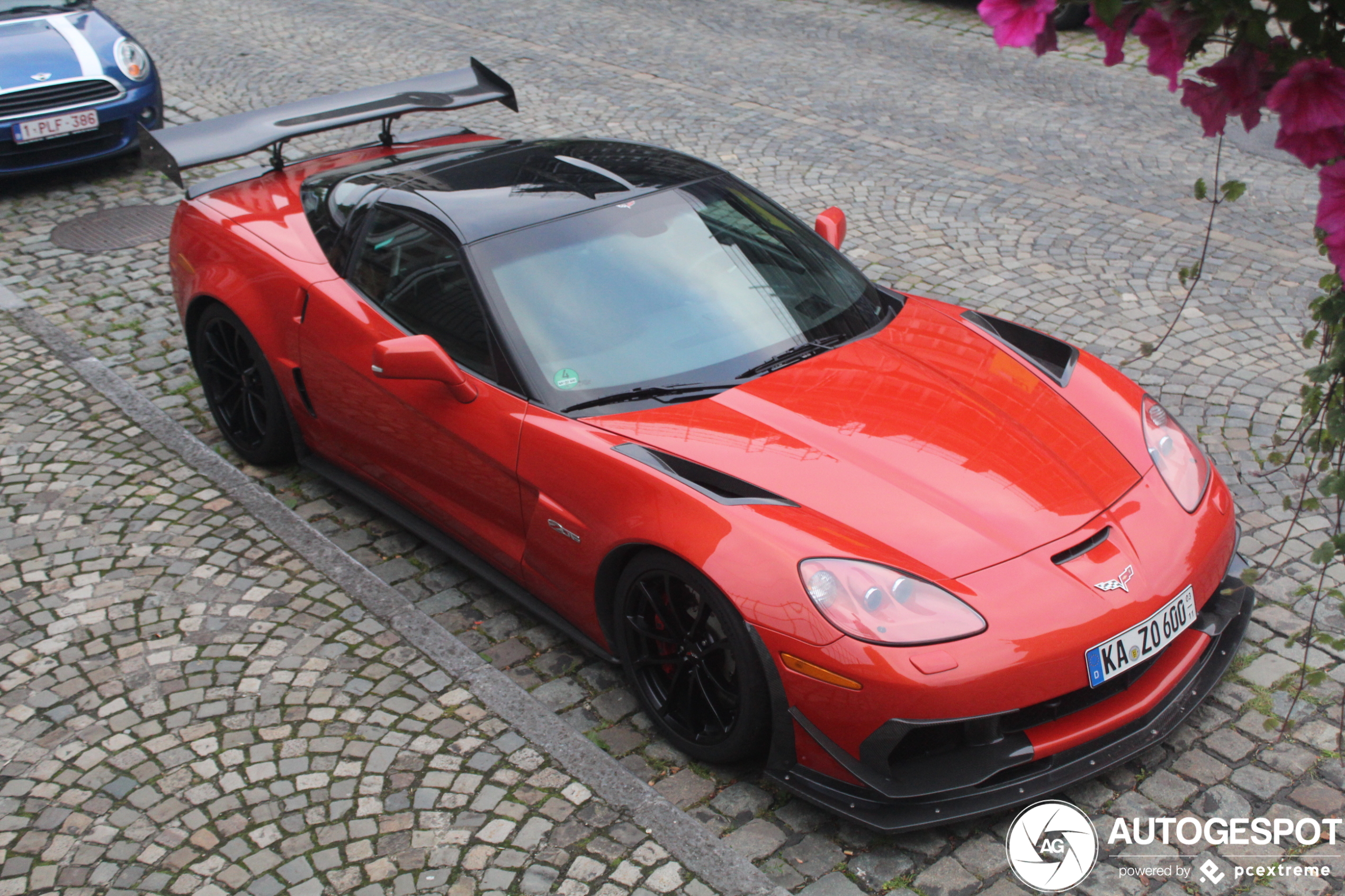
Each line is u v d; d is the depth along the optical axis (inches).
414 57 429.4
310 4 523.2
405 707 131.0
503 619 148.2
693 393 130.8
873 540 108.2
